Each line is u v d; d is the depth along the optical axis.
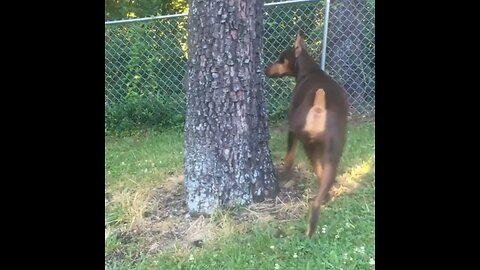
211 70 3.79
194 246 3.59
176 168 4.96
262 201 3.98
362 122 5.99
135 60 6.82
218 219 3.80
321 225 3.62
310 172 4.47
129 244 3.70
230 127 3.83
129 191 4.51
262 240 3.48
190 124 3.94
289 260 3.28
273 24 6.38
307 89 4.13
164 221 3.93
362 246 3.29
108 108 6.93
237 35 3.76
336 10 6.33
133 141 6.34
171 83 6.84
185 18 6.70
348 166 4.55
